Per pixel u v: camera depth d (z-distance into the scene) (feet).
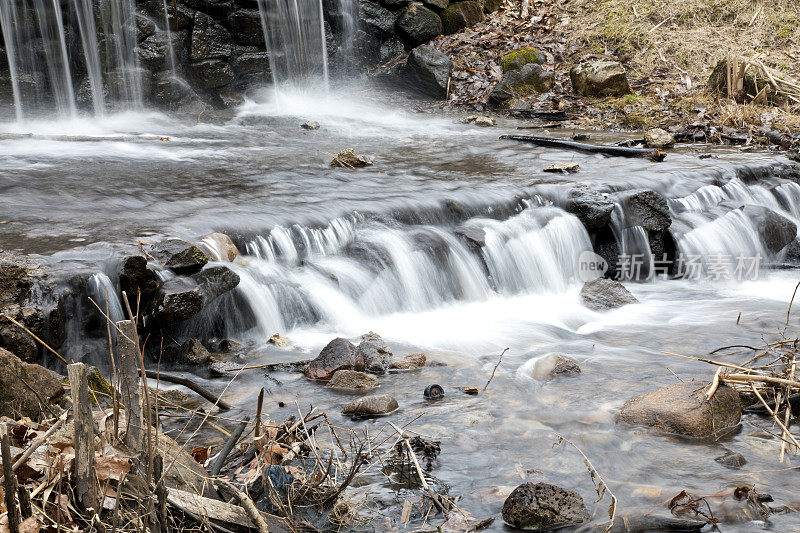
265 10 45.16
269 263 20.71
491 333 20.26
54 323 15.51
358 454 11.37
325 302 20.51
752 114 41.68
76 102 40.19
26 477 9.21
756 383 15.03
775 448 13.33
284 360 17.79
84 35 39.83
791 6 53.42
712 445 13.44
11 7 37.91
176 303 16.90
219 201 23.76
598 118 43.88
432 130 39.73
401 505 11.30
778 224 28.50
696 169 30.68
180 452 10.59
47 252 17.78
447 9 53.47
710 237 27.25
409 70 48.44
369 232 22.68
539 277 24.47
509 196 25.88
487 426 14.17
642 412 14.34
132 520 8.84
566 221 25.53
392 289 21.63
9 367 11.60
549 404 15.30
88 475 8.88
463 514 11.08
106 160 29.45
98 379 14.06
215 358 17.66
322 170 29.14
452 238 23.43
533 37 52.80
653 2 54.65
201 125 39.45
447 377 16.79
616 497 11.66
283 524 10.27
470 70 49.21
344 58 49.65
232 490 10.06
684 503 11.44
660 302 23.75
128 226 20.42
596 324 21.34
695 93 46.37
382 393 15.80
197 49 43.29
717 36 51.83
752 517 11.03
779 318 21.59
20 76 38.65
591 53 51.55
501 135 37.78
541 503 10.88
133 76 41.01
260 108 44.68
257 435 11.43
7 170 26.86
